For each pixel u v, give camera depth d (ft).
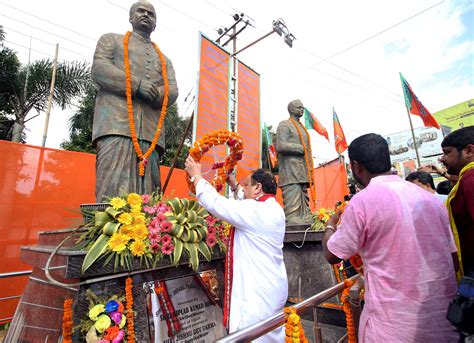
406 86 29.60
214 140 8.53
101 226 7.22
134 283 7.27
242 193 9.61
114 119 9.49
